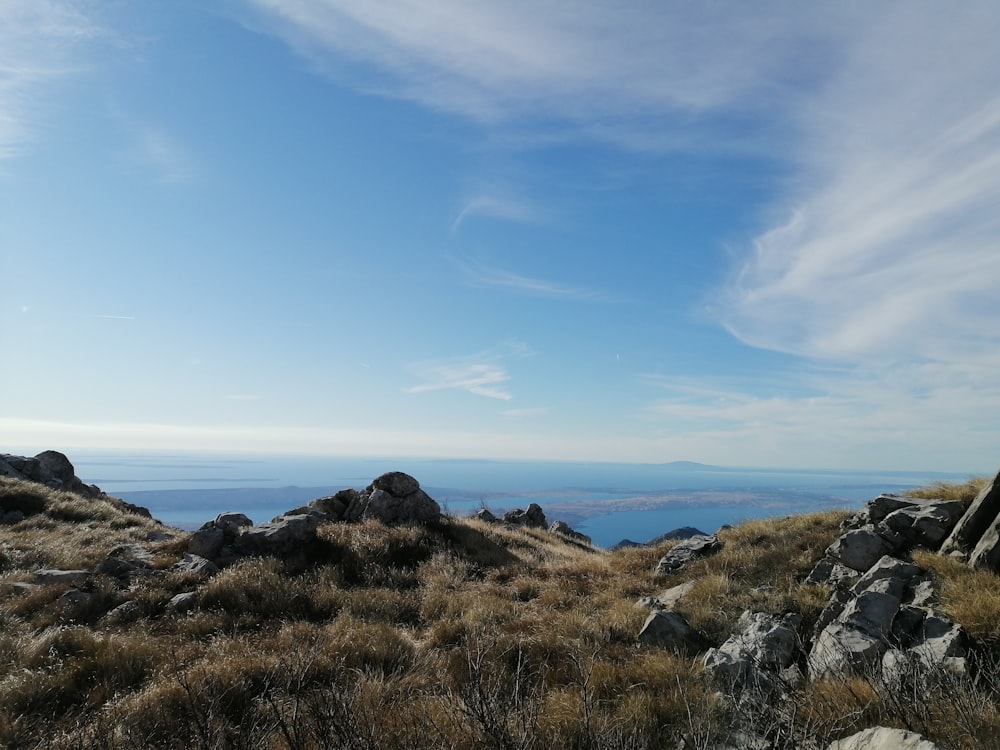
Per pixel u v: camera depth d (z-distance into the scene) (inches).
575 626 338.6
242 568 479.2
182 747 198.1
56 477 989.8
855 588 313.0
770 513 579.2
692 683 246.8
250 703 233.1
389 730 197.2
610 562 619.8
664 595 428.5
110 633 335.0
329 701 198.2
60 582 433.7
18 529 671.1
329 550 589.6
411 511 759.7
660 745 202.2
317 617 411.5
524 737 164.9
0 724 217.5
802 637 301.4
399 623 406.3
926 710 170.9
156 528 811.4
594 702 223.0
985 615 237.8
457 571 574.9
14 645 294.4
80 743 194.1
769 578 390.9
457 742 185.0
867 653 240.5
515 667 284.4
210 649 314.5
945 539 339.9
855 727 177.5
